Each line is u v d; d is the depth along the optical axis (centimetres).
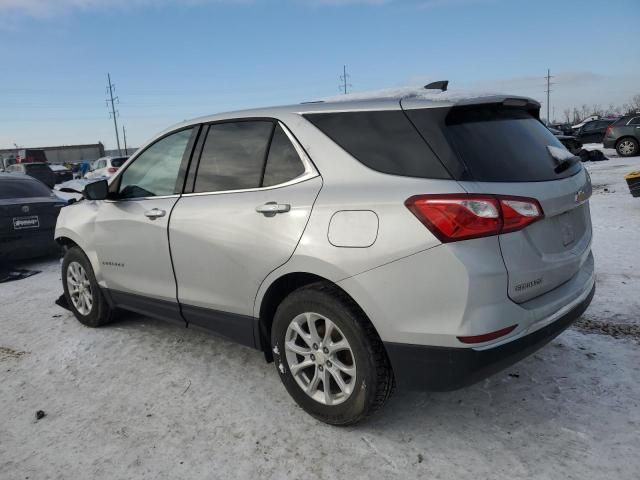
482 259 230
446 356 237
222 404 316
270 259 285
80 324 469
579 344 365
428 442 268
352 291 254
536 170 262
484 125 264
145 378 355
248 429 289
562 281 272
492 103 268
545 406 294
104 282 425
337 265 256
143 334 434
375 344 258
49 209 736
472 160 242
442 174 239
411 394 315
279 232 281
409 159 251
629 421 275
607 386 309
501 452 257
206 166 339
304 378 293
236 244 302
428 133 249
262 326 308
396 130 259
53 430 299
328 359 275
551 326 257
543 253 254
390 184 250
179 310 356
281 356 296
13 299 573
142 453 274
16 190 752
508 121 280
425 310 237
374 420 290
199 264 329
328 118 285
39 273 702
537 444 261
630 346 358
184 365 371
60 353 405
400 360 249
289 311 286
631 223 752
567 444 260
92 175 2411
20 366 387
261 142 311
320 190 272
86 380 358
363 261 248
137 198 385
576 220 290
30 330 463
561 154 290
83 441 287
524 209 239
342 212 258
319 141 282
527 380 322
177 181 355
